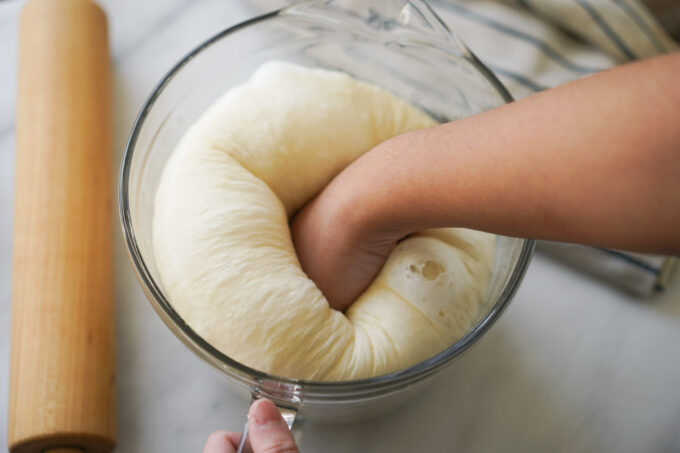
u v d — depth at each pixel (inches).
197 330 14.3
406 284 15.1
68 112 19.3
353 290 15.6
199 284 14.4
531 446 18.0
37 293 17.5
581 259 19.7
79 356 17.1
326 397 13.1
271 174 16.1
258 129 16.0
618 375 18.8
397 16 16.5
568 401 18.5
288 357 14.1
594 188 10.2
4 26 22.6
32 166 18.7
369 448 17.9
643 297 19.7
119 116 21.5
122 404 18.1
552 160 10.6
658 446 18.0
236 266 14.5
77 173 18.8
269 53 18.1
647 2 24.6
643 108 9.8
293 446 13.1
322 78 16.8
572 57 21.8
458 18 22.2
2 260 19.7
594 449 18.0
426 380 14.5
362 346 14.6
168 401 18.2
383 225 13.8
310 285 14.7
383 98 16.9
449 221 12.5
